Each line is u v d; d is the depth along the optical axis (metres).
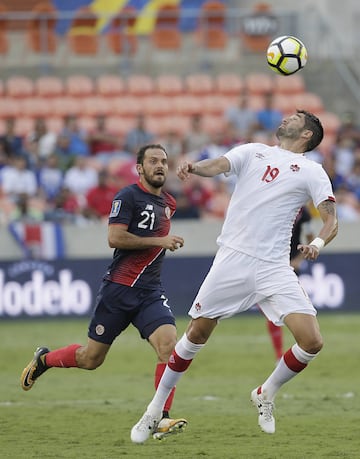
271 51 29.48
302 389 38.03
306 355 25.80
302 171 26.08
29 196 69.44
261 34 93.94
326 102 92.50
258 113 82.44
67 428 29.98
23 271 59.25
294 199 26.12
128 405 34.41
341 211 70.19
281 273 25.84
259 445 27.31
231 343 51.75
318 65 93.75
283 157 26.34
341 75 93.38
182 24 94.75
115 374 42.44
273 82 90.88
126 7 96.56
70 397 36.28
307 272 61.09
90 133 79.31
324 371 42.62
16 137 76.06
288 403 34.84
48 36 93.81
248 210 26.08
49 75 92.25
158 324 27.61
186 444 27.50
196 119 81.38
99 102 88.06
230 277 26.06
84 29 93.88
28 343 50.75
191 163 25.59
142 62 93.31
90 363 28.61
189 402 35.12
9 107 87.19
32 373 29.47
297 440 28.05
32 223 61.91
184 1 98.12
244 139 76.38
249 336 54.38
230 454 25.97
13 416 32.16
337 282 61.44
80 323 58.12
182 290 60.72
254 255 25.89
